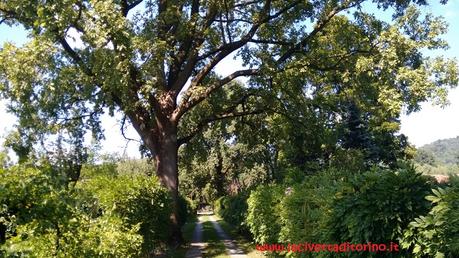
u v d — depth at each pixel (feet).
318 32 64.49
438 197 13.93
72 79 51.67
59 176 13.66
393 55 48.83
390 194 16.79
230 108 71.36
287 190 35.86
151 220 41.70
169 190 59.11
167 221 52.80
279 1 64.80
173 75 66.69
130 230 27.68
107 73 48.37
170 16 56.13
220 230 90.74
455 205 13.26
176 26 59.67
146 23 55.57
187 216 125.49
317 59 62.23
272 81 63.72
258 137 82.43
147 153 80.59
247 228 65.87
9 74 50.24
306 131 67.62
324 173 30.48
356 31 60.29
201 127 70.03
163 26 58.13
